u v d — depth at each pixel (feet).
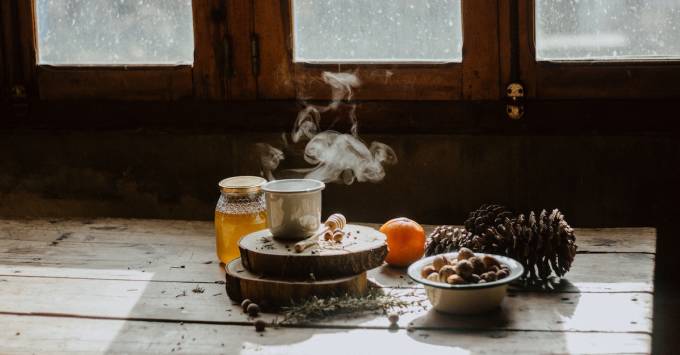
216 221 5.09
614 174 5.98
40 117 6.66
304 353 3.83
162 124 6.53
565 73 5.93
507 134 6.08
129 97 6.52
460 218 6.24
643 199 5.97
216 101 6.42
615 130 5.94
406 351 3.81
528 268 4.63
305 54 6.32
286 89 6.30
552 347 3.81
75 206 6.70
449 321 4.15
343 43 6.28
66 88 6.57
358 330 4.08
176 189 6.57
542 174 6.07
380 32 6.22
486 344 3.86
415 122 6.19
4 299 4.59
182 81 6.43
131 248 5.51
